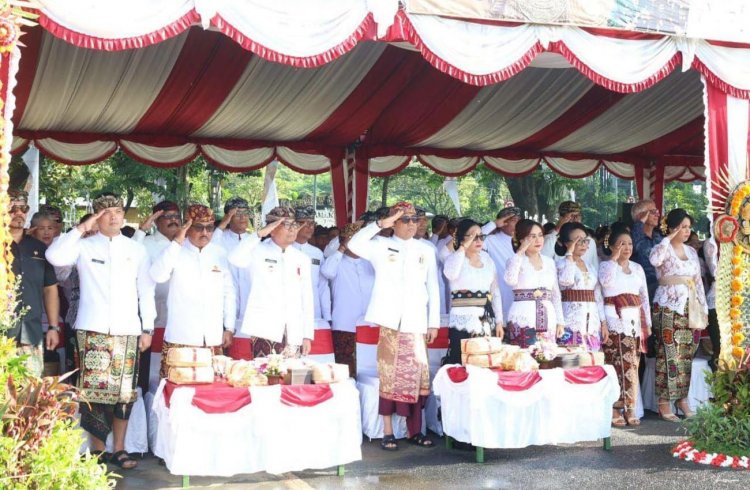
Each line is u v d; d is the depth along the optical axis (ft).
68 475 13.53
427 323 22.20
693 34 21.44
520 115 34.55
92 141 34.37
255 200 104.12
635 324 24.91
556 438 20.71
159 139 35.19
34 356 18.67
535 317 22.75
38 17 15.93
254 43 17.62
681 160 43.34
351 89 30.37
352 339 25.68
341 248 25.71
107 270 19.01
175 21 16.96
